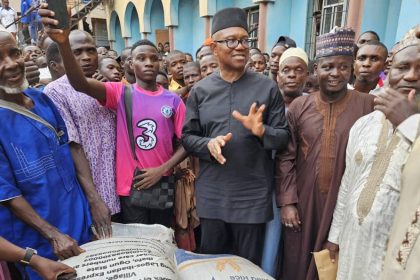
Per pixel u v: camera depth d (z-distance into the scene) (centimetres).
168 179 210
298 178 191
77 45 213
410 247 103
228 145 173
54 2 144
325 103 182
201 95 182
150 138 203
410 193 108
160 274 131
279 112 177
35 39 813
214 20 174
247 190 178
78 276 130
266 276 173
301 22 687
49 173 153
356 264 141
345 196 161
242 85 176
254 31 848
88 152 194
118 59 435
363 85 257
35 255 129
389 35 499
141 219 210
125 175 204
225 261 177
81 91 177
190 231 251
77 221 164
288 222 188
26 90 159
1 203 139
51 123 160
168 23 1120
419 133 111
